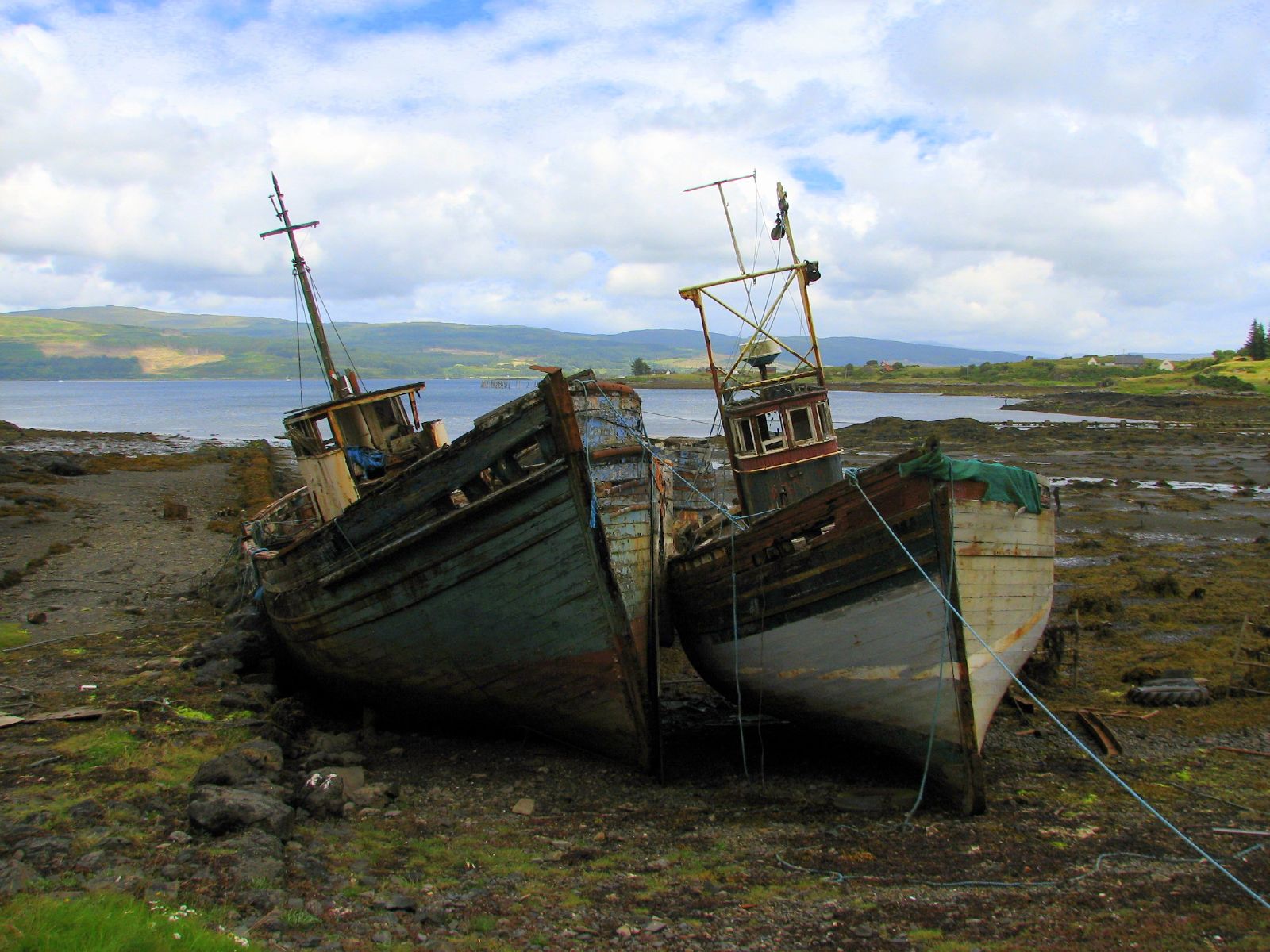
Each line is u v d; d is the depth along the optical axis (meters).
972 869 9.48
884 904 8.67
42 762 10.77
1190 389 133.75
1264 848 9.64
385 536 13.63
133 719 12.60
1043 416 110.62
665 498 19.97
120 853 8.52
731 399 18.09
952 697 11.59
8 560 26.22
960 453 66.06
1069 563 27.75
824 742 14.54
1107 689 16.05
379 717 15.58
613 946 7.80
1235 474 51.47
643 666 13.46
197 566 25.81
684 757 14.03
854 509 12.09
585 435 15.23
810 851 10.09
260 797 9.60
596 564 12.53
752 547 13.41
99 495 41.03
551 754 13.91
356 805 10.98
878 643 12.23
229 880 8.18
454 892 8.77
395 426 19.06
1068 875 9.20
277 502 24.89
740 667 14.12
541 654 13.22
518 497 12.43
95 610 20.39
